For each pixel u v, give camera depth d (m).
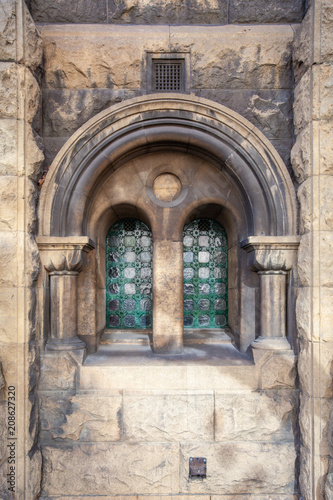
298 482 3.13
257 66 3.39
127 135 3.31
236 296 3.65
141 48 3.35
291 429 3.19
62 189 3.24
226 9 3.48
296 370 3.19
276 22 3.49
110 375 3.16
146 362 3.23
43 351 3.16
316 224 2.96
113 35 3.36
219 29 3.44
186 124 3.30
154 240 3.48
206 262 3.91
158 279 3.45
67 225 3.25
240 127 3.30
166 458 3.13
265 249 3.22
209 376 3.18
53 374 3.13
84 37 3.35
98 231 3.61
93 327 3.46
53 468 3.11
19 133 2.95
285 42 3.39
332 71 2.96
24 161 2.96
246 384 3.19
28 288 2.96
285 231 3.25
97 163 3.28
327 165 2.95
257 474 3.13
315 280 2.93
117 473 3.12
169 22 3.48
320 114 2.97
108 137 3.28
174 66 3.42
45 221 3.21
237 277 3.62
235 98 3.39
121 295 3.90
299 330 3.14
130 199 3.51
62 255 3.17
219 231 3.94
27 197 2.98
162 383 3.17
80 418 3.12
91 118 3.27
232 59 3.38
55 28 3.39
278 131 3.41
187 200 3.52
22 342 2.89
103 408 3.13
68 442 3.14
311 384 2.92
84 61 3.34
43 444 3.13
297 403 3.19
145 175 3.53
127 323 3.89
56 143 3.36
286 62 3.40
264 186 3.28
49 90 3.35
